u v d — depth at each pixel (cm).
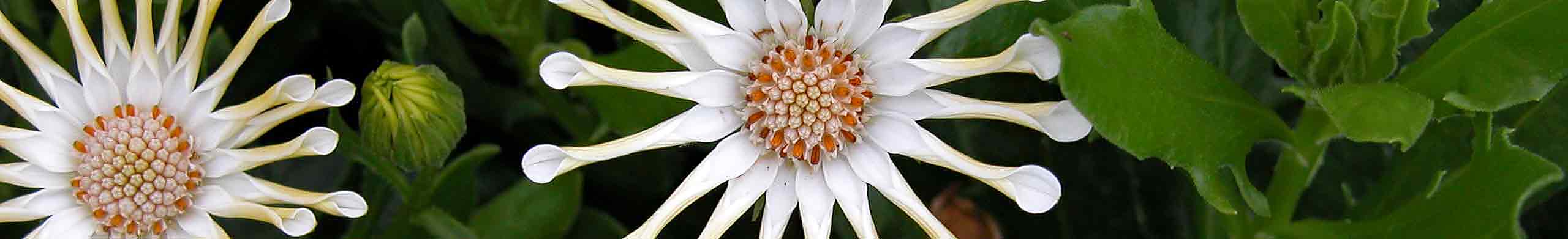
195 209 14
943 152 13
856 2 13
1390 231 15
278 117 14
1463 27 13
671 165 19
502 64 20
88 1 17
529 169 13
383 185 17
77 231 14
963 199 20
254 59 19
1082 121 13
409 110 15
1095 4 15
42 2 18
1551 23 13
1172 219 19
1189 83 13
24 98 14
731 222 14
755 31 14
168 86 14
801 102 14
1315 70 14
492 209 17
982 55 15
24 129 14
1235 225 17
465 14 18
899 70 13
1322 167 19
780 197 14
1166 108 13
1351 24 13
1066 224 19
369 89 15
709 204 19
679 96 13
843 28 14
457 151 19
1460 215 13
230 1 19
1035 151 18
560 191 17
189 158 14
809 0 14
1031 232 19
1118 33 12
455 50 19
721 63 13
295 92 13
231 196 14
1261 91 18
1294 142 15
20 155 14
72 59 17
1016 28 14
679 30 13
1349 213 17
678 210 14
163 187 14
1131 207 19
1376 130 13
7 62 17
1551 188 17
